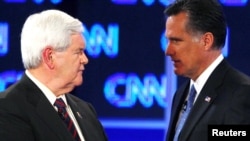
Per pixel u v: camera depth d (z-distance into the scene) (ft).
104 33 46.52
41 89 22.77
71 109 24.29
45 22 22.43
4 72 46.09
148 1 46.55
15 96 22.27
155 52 46.50
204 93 25.45
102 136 24.97
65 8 46.11
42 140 21.79
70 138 22.40
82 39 23.20
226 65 25.99
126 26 46.57
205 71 25.79
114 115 46.42
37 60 22.56
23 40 22.67
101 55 46.44
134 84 46.57
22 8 46.32
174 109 27.43
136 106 46.39
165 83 46.32
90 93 46.37
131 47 46.52
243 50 46.14
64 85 23.03
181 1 25.79
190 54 25.53
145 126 46.34
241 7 46.11
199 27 25.26
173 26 25.62
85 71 46.29
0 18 46.19
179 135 25.53
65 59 22.63
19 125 21.59
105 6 46.50
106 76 46.44
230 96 24.70
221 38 25.75
